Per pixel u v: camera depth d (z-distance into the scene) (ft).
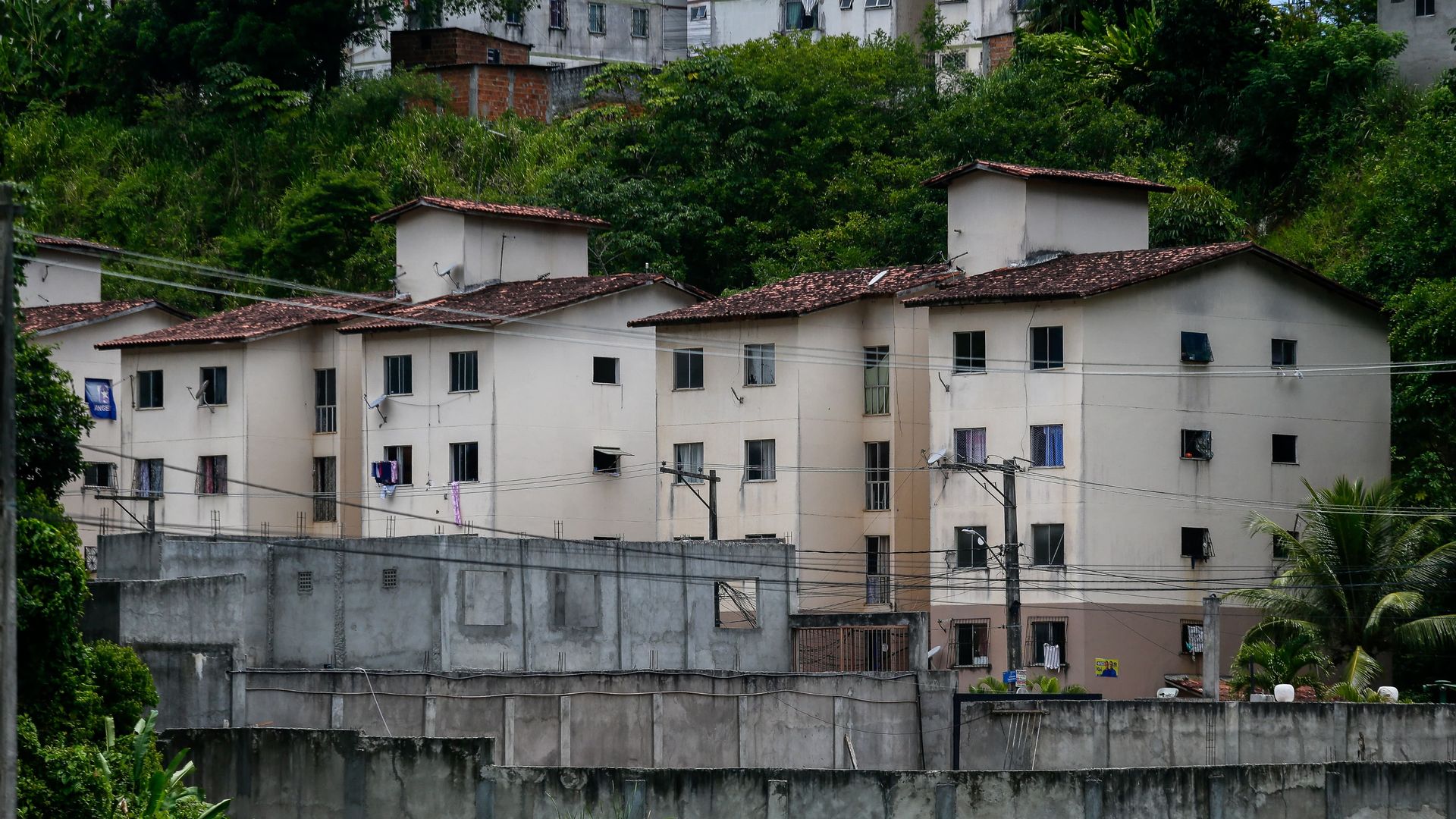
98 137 442.09
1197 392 284.61
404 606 240.73
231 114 442.91
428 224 335.06
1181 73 378.32
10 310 121.08
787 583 265.54
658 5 502.79
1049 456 279.08
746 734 214.90
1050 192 303.07
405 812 162.91
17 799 139.74
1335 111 357.82
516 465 308.40
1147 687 275.59
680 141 395.55
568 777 160.97
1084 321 277.64
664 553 255.50
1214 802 163.53
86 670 156.76
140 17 458.91
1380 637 259.60
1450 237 291.38
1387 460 298.15
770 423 303.07
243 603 204.13
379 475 316.60
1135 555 277.64
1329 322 295.89
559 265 342.44
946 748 226.58
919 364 303.89
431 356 315.37
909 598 301.43
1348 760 198.39
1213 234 339.16
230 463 329.52
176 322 359.87
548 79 457.68
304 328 336.29
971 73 409.69
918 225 356.18
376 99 441.27
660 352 314.14
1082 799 160.76
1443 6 357.41
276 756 167.22
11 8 462.19
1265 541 286.66
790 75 405.39
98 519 300.81
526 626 243.40
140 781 152.46
